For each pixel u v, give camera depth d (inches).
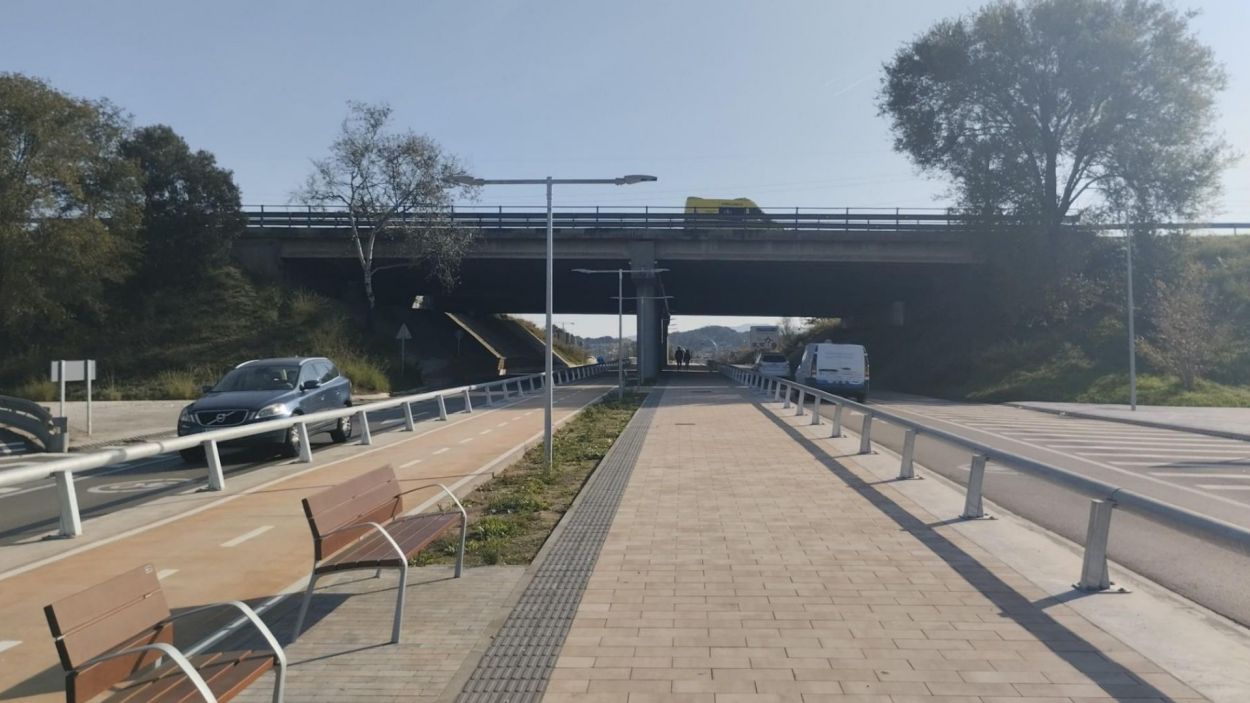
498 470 544.1
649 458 585.0
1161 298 1448.1
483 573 291.4
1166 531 378.0
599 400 1252.5
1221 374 1390.3
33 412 813.9
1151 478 537.3
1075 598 256.4
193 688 156.9
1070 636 223.0
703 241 1820.9
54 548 339.6
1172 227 1694.1
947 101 1761.8
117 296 1759.4
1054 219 1729.8
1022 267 1705.2
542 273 2064.5
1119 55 1621.6
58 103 1424.7
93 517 412.2
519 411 1077.1
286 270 1987.0
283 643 226.2
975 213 1732.3
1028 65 1689.2
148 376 1571.1
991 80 1720.0
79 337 1644.9
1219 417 1009.5
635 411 1042.1
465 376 2169.0
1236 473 560.4
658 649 215.8
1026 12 1702.8
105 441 885.2
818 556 308.2
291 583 285.9
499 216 1877.5
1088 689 189.2
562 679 197.5
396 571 296.5
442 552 324.5
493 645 220.7
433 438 753.0
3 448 808.3
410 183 1870.1
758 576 282.4
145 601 170.7
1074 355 1583.4
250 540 350.9
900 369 2068.2
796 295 2475.4
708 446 656.4
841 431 725.3
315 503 237.6
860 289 2309.3
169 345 1681.8
